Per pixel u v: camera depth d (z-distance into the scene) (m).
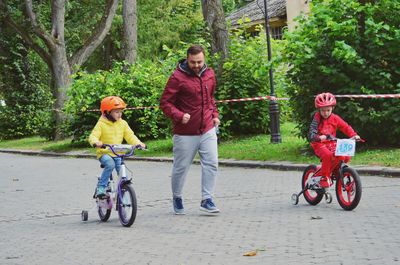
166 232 8.90
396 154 15.10
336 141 9.80
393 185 11.96
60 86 33.00
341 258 6.79
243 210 10.36
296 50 16.70
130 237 8.70
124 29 37.19
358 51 16.41
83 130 27.45
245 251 7.41
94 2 45.81
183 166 10.23
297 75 17.22
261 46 22.94
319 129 10.14
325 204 10.45
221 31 23.25
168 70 24.86
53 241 8.77
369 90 16.11
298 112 17.58
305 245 7.52
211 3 23.44
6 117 38.66
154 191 13.49
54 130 33.00
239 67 22.69
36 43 33.41
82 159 23.75
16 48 40.06
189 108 10.09
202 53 10.00
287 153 17.56
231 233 8.54
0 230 9.96
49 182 16.47
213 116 10.27
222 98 22.42
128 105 26.19
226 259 7.07
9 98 40.00
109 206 9.96
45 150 28.16
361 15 16.72
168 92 10.06
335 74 16.27
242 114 22.70
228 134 22.69
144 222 9.83
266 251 7.34
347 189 9.69
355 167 14.05
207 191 10.19
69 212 11.45
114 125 10.05
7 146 33.19
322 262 6.66
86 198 13.11
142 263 7.13
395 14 16.48
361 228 8.30
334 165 9.91
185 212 10.55
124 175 9.70
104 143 9.99
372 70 16.20
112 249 7.99
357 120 16.27
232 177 14.99
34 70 40.75
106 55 51.41
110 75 27.05
